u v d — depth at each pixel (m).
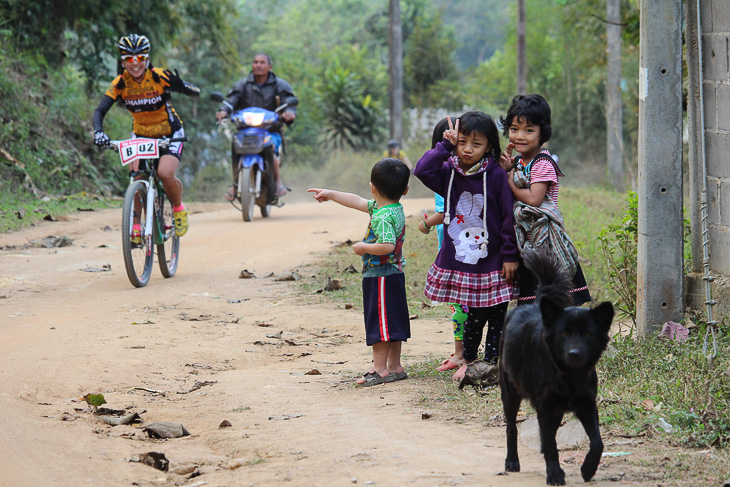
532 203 7.88
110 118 31.66
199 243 18.00
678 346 8.63
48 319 11.46
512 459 5.73
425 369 9.23
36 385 8.41
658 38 9.44
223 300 13.02
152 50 33.97
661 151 9.48
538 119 7.98
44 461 6.25
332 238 18.25
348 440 6.57
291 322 11.83
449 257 8.17
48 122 28.23
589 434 5.31
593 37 35.75
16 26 30.11
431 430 6.86
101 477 6.00
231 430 7.12
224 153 53.62
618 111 35.75
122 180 30.95
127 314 11.83
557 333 5.09
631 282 10.53
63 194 26.11
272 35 99.19
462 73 64.69
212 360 9.84
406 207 24.17
